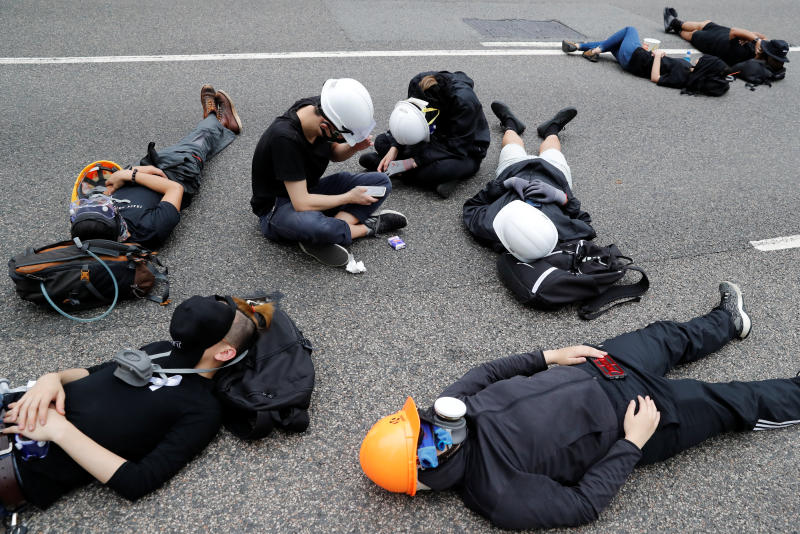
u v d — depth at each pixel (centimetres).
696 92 615
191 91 523
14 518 206
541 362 254
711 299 339
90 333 284
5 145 427
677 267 363
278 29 667
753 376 290
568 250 333
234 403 229
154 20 657
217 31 646
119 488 204
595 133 520
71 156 422
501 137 505
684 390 244
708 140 525
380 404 263
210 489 224
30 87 505
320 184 364
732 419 247
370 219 365
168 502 218
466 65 627
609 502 220
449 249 368
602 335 310
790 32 813
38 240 343
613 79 637
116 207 313
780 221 416
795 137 541
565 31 750
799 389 258
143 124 469
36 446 200
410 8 778
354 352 288
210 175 420
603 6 869
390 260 354
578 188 439
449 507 224
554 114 546
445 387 273
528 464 209
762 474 245
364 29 691
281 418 237
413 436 201
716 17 852
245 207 390
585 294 318
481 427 213
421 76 405
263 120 491
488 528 219
